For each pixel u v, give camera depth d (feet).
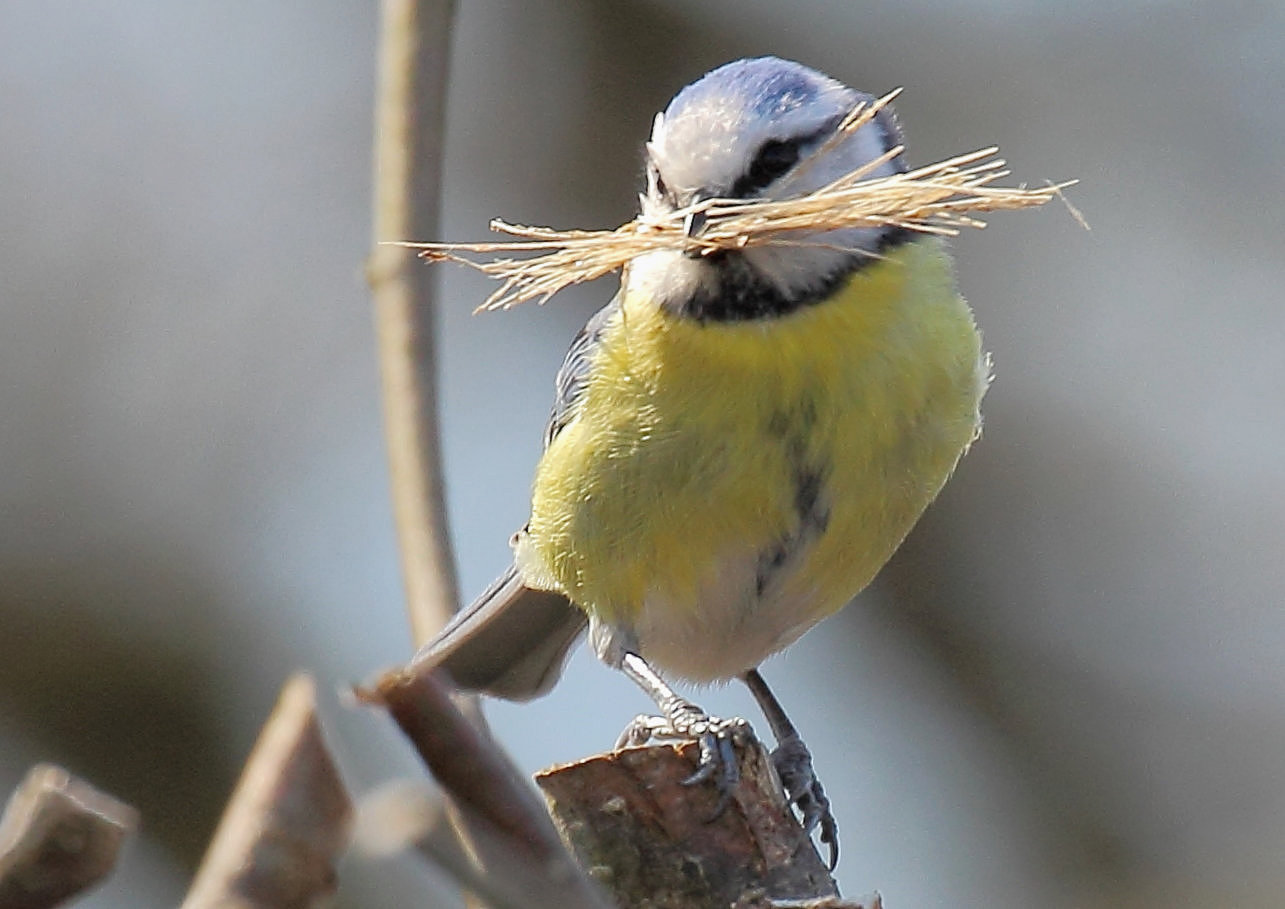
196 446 37.96
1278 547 36.81
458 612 18.15
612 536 23.62
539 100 38.29
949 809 35.96
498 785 8.53
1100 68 38.27
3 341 38.22
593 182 37.88
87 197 39.55
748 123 21.99
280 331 38.99
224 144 40.16
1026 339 37.63
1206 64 38.32
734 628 24.62
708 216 21.17
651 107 37.96
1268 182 37.96
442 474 18.75
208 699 35.53
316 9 40.73
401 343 19.11
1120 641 36.94
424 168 19.43
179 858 33.47
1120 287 37.86
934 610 37.04
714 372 22.43
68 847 7.15
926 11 38.24
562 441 24.13
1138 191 38.09
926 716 36.91
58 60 40.45
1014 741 36.58
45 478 37.17
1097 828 35.88
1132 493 37.19
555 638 27.55
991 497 37.19
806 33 37.96
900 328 22.66
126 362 38.50
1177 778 36.14
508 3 38.55
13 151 39.65
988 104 37.91
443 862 7.90
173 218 39.73
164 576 36.52
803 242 21.02
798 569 23.61
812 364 22.29
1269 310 37.60
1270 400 37.19
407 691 8.46
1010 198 19.44
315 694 7.52
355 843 7.34
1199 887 34.81
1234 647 36.68
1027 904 35.14
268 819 7.24
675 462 22.77
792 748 25.20
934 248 23.84
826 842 24.67
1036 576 37.17
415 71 19.44
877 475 22.94
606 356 23.31
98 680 35.19
